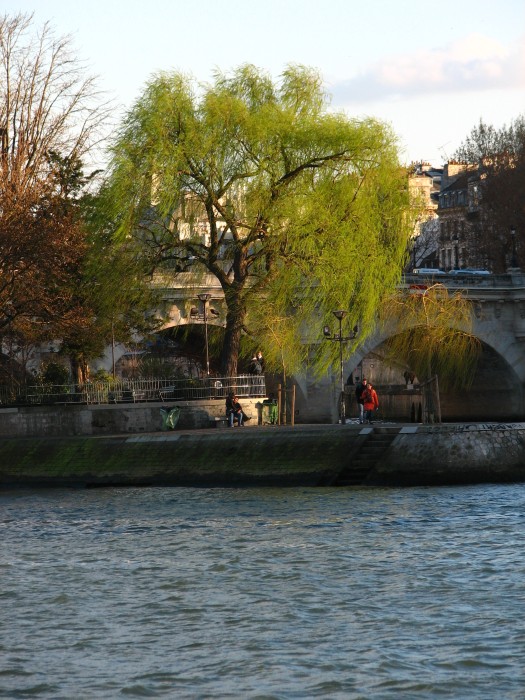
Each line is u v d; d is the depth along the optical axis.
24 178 70.38
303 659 27.20
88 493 56.84
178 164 66.75
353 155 69.12
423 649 27.77
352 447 56.41
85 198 69.81
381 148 69.44
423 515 46.03
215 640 28.91
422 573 35.44
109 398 67.38
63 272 67.81
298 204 67.75
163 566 37.34
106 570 36.97
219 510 48.91
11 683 25.95
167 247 69.00
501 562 36.66
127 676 26.27
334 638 28.83
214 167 67.25
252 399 69.81
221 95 68.94
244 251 68.94
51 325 69.06
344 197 68.88
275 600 32.66
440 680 25.56
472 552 38.34
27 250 66.06
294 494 53.34
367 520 45.12
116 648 28.42
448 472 55.41
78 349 71.62
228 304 69.50
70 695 25.12
